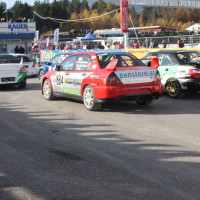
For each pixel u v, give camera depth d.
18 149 5.23
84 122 7.05
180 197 3.48
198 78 9.61
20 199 3.51
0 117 7.71
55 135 6.05
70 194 3.60
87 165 4.48
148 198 3.46
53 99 10.08
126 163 4.52
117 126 6.66
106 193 3.60
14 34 33.97
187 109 8.38
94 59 8.23
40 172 4.25
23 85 13.52
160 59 10.52
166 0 19.73
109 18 90.31
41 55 23.27
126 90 7.70
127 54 8.59
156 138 5.75
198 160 4.61
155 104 9.16
